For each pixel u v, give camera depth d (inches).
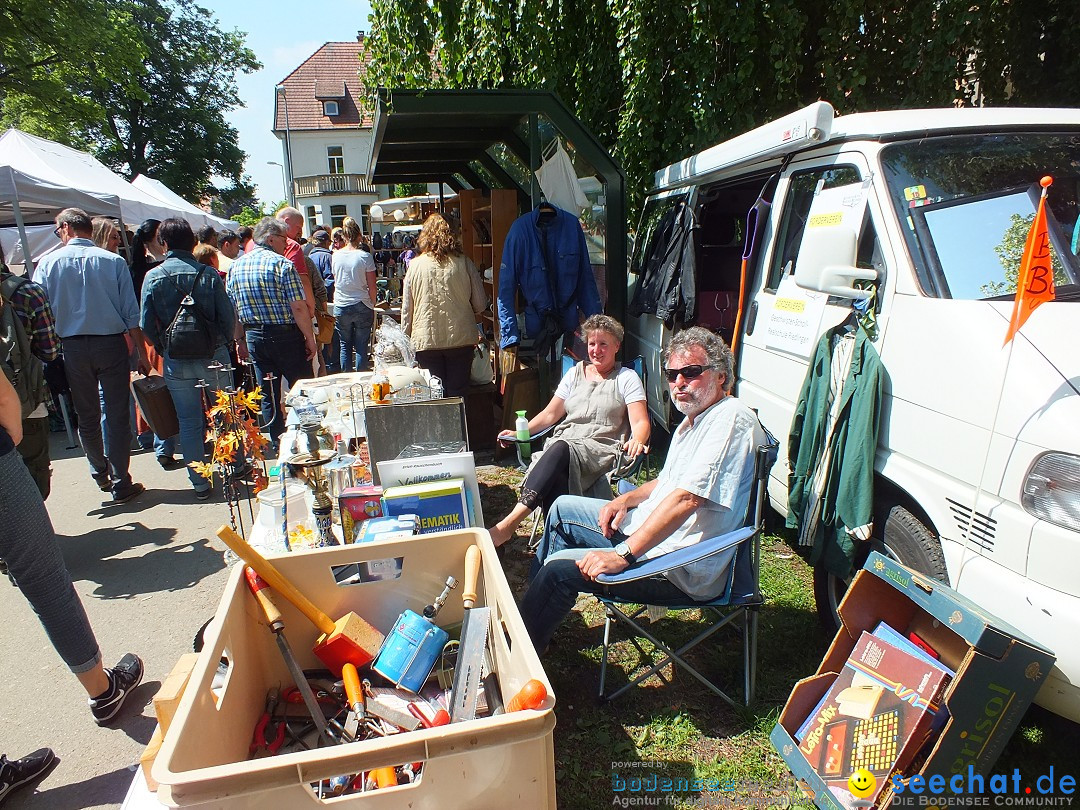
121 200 364.8
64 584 102.6
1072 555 71.9
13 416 96.0
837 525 104.0
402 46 300.5
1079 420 73.6
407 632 80.7
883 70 243.6
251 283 210.4
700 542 100.2
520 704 55.9
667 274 193.5
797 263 113.7
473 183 372.5
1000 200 105.0
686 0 236.8
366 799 53.7
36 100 831.7
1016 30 238.1
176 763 51.8
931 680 79.6
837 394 108.3
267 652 81.2
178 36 1416.1
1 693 119.6
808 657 117.5
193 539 178.1
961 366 87.7
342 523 98.9
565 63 280.1
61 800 95.3
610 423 147.8
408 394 145.7
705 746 99.8
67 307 188.9
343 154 1755.7
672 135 254.7
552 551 123.3
